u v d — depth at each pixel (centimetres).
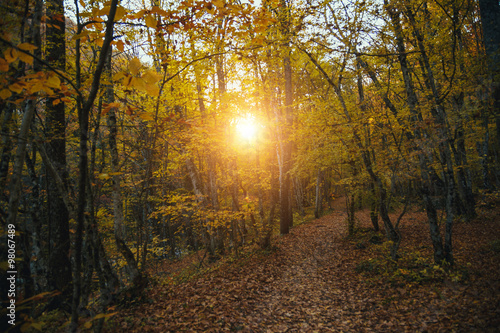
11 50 127
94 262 334
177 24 262
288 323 482
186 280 728
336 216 1970
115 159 532
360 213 1955
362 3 600
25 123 217
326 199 2531
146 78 135
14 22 168
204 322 460
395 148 677
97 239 311
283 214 1367
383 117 681
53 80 141
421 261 649
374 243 992
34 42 209
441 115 616
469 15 738
